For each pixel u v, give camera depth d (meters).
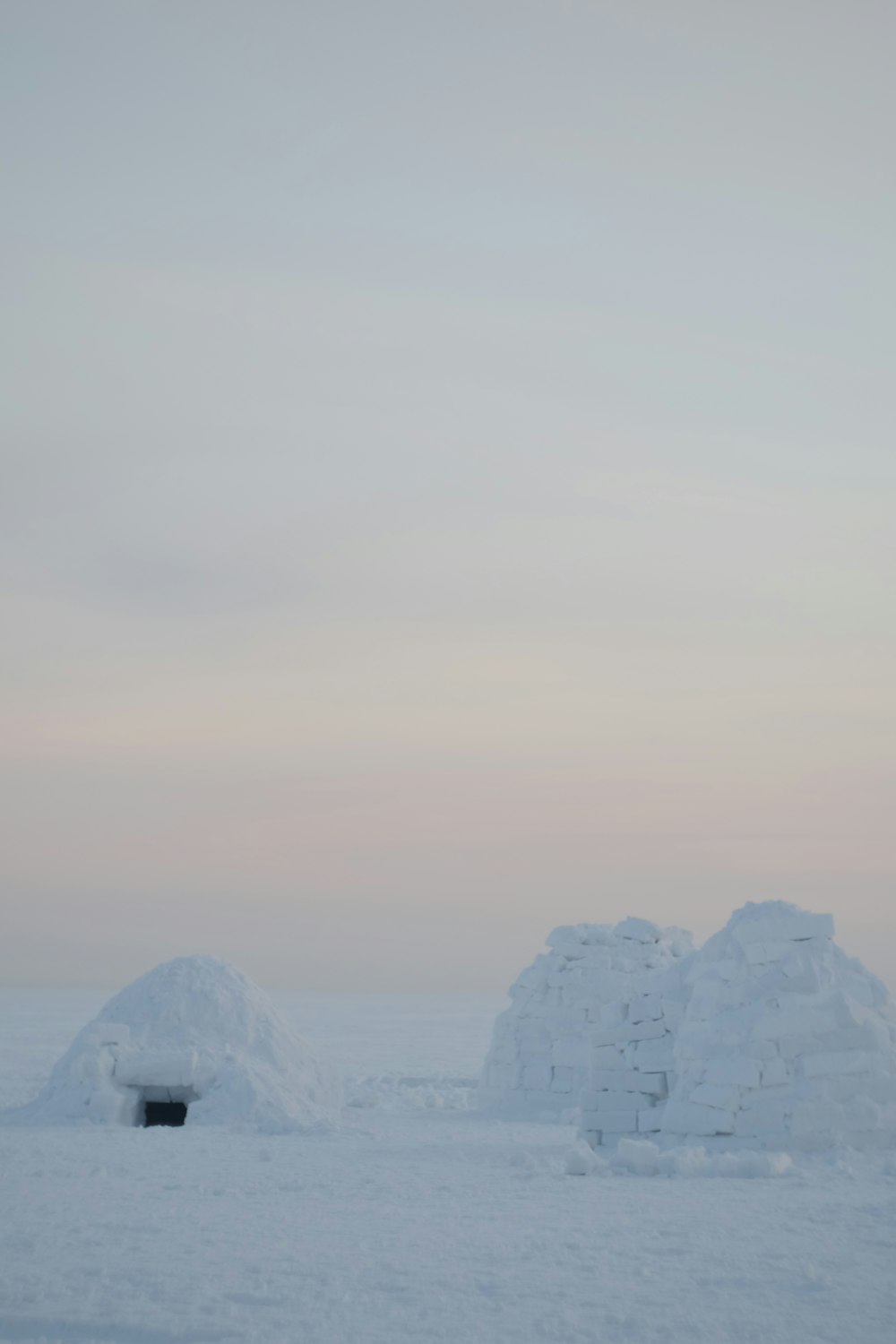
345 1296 7.98
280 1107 21.06
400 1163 15.40
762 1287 8.22
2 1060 43.94
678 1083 15.98
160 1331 7.20
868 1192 12.38
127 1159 15.62
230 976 24.84
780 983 15.54
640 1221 10.73
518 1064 25.19
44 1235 10.06
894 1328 7.23
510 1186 13.12
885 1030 15.30
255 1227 10.49
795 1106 14.70
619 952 25.91
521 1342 6.95
